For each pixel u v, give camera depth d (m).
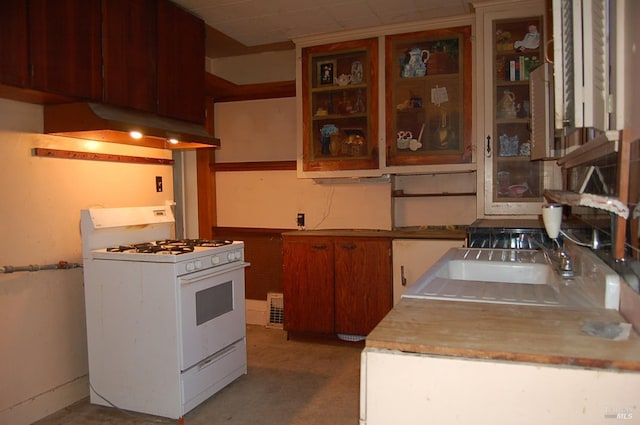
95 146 2.84
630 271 1.08
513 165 3.18
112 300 2.50
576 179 1.74
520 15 3.03
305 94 3.64
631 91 1.02
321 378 2.95
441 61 3.35
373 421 1.02
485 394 0.94
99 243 2.63
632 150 1.03
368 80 3.48
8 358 2.34
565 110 1.29
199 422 2.40
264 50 4.05
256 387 2.81
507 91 3.16
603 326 1.07
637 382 0.86
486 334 1.04
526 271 1.88
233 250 2.84
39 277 2.50
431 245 3.29
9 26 2.02
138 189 3.19
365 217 3.85
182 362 2.39
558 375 0.90
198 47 3.16
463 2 3.02
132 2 2.63
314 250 3.58
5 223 2.33
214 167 4.34
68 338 2.65
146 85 2.73
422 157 3.37
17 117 2.39
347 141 3.65
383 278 3.40
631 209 1.04
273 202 4.17
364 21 3.30
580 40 1.17
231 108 4.30
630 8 1.02
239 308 2.90
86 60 2.37
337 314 3.54
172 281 2.36
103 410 2.55
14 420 2.35
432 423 0.98
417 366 0.98
